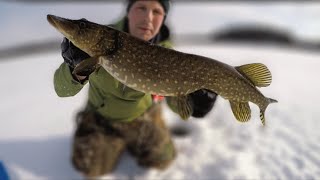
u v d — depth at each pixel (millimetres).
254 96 614
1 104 1418
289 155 1006
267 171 921
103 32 555
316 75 2172
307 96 1642
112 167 908
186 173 914
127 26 819
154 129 906
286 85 1863
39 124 1186
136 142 917
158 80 584
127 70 574
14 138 1068
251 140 1097
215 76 596
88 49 556
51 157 971
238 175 895
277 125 1228
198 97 714
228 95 608
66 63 610
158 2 759
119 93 797
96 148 879
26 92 1613
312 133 1159
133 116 875
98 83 794
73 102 1438
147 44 574
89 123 892
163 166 920
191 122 1175
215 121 1239
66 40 588
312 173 911
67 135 1104
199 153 1000
